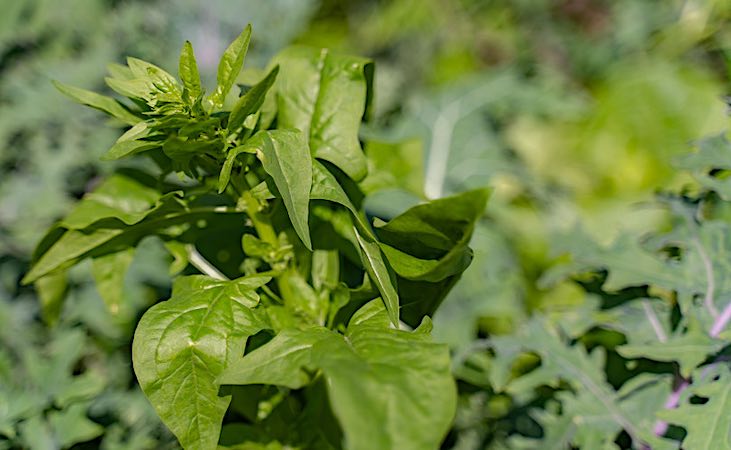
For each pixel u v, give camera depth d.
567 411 0.78
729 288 0.76
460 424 0.90
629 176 1.43
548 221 1.25
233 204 0.75
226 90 0.64
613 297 0.81
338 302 0.69
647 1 1.52
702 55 1.49
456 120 1.21
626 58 1.55
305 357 0.60
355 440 0.54
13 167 1.07
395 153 0.76
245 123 0.66
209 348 0.63
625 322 0.79
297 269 0.72
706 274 0.77
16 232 0.99
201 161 0.68
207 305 0.65
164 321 0.64
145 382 0.63
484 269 1.00
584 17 1.63
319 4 1.60
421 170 0.76
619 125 1.47
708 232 0.78
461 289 0.98
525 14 1.65
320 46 1.70
